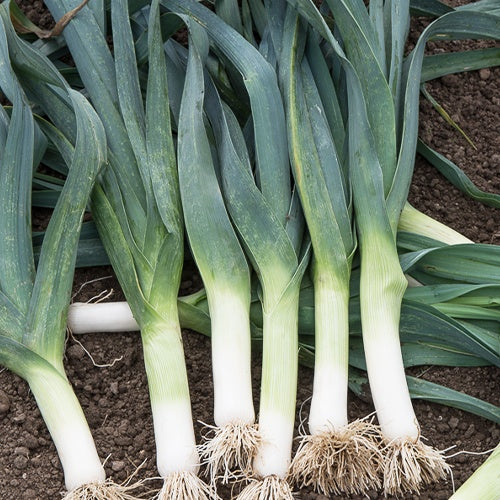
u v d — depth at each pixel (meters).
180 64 1.65
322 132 1.54
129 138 1.54
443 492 1.46
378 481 1.44
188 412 1.44
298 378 1.54
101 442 1.49
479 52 1.75
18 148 1.52
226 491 1.46
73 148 1.58
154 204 1.51
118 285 1.61
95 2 1.63
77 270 1.62
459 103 1.79
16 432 1.49
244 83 1.55
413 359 1.55
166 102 1.53
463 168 1.73
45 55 1.66
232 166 1.49
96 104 1.57
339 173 1.52
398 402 1.44
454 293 1.53
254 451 1.41
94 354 1.55
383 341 1.46
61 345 1.47
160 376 1.45
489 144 1.76
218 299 1.47
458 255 1.55
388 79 1.58
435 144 1.75
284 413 1.43
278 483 1.40
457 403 1.51
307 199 1.50
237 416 1.42
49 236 1.48
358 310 1.54
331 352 1.46
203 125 1.50
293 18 1.58
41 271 1.47
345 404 1.44
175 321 1.47
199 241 1.48
